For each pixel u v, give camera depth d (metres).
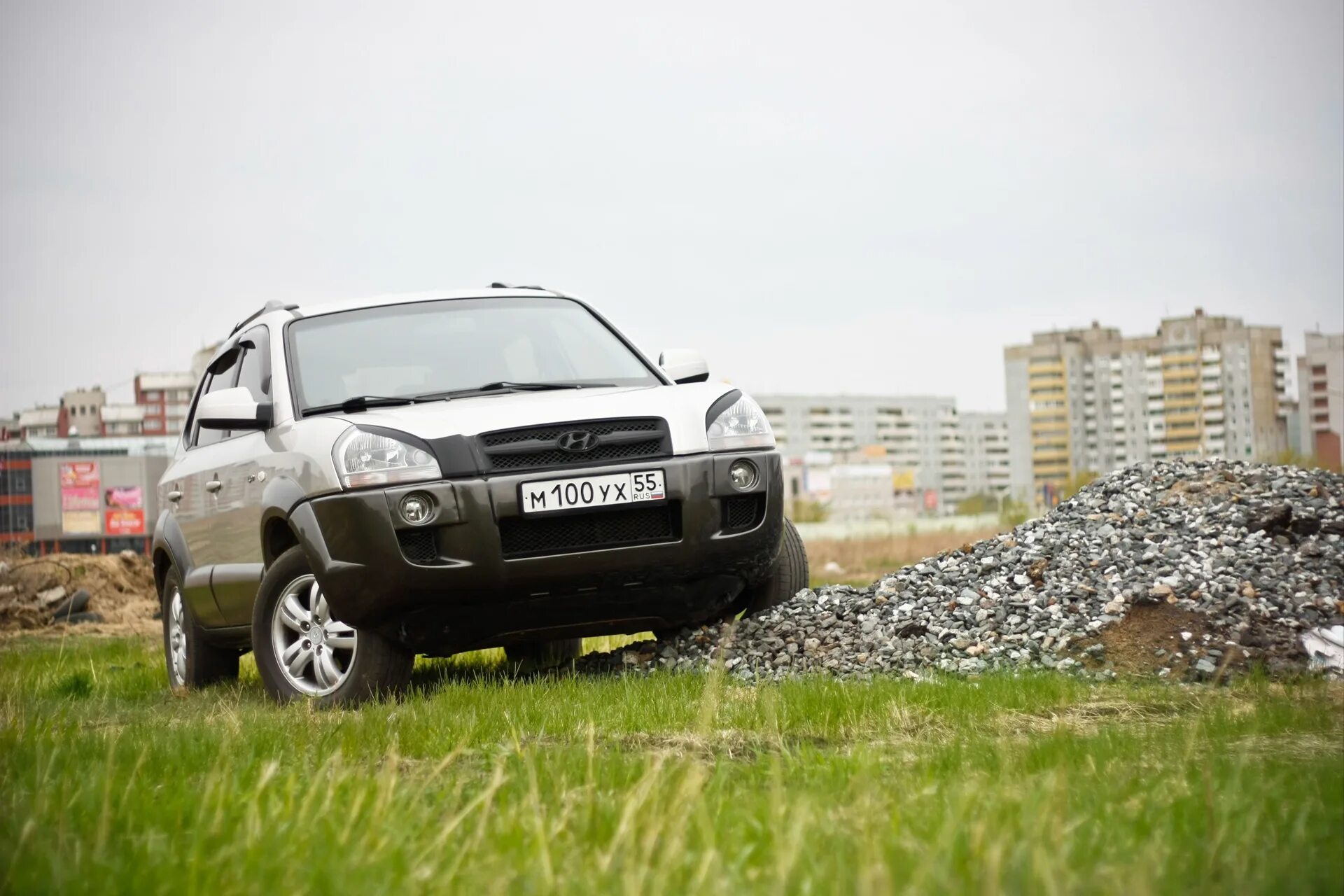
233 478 8.86
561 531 7.58
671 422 7.83
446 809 4.01
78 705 8.30
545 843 3.18
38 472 180.38
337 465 7.55
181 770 4.73
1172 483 9.73
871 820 3.45
